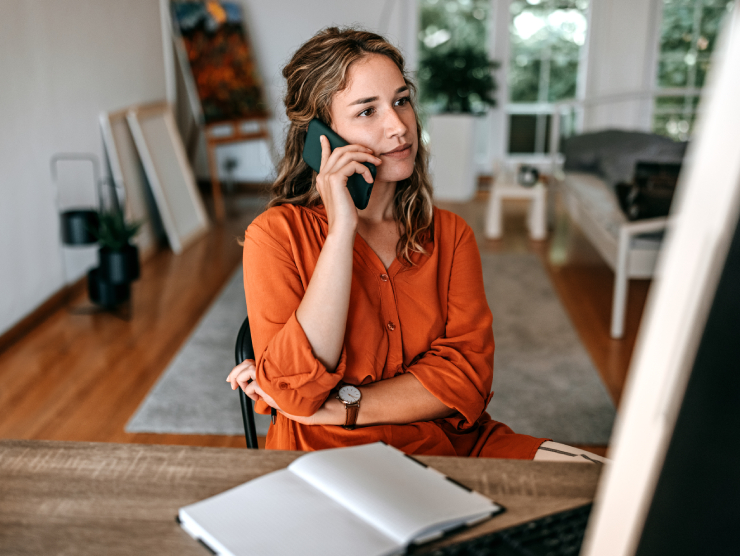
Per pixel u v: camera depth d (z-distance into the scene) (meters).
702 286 0.35
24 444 0.84
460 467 0.80
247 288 1.12
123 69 4.23
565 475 0.79
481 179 6.76
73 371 2.69
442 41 6.45
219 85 5.56
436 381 1.10
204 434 2.24
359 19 6.14
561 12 6.29
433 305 1.17
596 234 3.53
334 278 1.01
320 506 0.70
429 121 6.12
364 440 1.07
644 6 6.12
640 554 0.41
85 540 0.66
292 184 1.25
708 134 0.33
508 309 3.45
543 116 6.57
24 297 3.08
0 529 0.68
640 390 0.39
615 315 3.03
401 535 0.65
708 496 0.39
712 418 0.37
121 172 3.93
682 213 0.35
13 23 2.95
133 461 0.81
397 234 1.20
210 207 5.80
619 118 6.44
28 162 3.08
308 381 0.98
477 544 0.64
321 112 1.14
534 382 2.63
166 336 3.04
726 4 6.07
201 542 0.66
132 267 3.20
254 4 6.09
